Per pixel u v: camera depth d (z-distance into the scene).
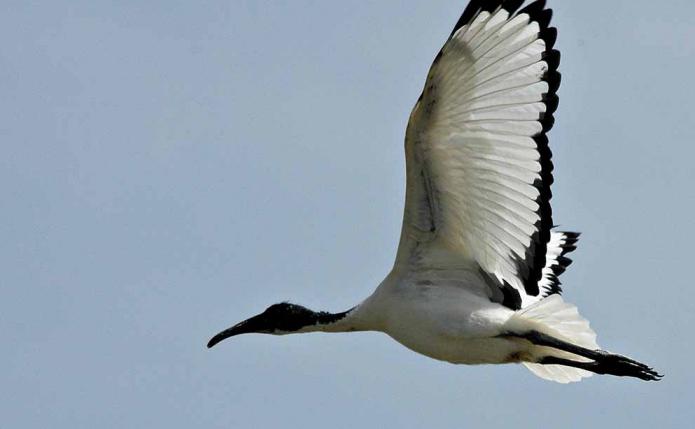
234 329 16.12
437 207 13.71
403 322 14.39
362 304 14.94
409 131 13.13
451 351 14.34
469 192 13.48
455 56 12.62
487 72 12.82
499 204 13.37
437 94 12.87
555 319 14.34
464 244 13.91
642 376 14.03
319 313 15.85
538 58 12.70
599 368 14.12
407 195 13.68
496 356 14.34
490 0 12.47
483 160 13.21
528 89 12.79
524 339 14.12
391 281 14.49
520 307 14.22
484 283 14.17
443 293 14.22
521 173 13.05
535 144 12.84
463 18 12.45
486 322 14.05
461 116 13.02
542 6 12.60
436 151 13.26
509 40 12.72
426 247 14.08
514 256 13.55
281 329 16.03
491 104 12.96
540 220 13.06
